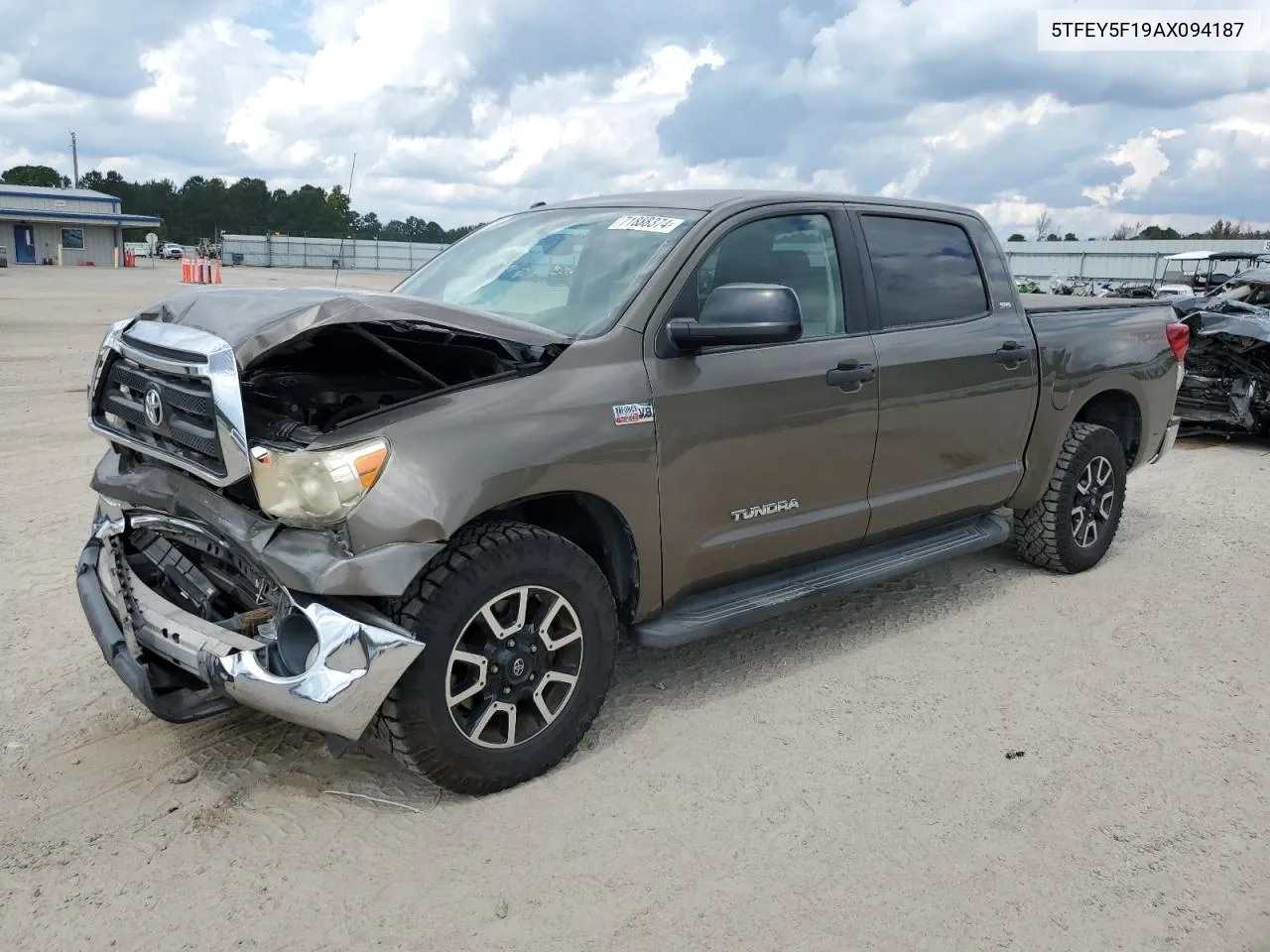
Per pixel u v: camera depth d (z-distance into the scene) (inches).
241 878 111.7
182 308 129.2
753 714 152.6
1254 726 152.3
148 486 134.0
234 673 115.0
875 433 169.3
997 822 125.0
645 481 138.1
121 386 137.1
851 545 174.1
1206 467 350.0
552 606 129.1
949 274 188.4
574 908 107.7
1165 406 234.2
